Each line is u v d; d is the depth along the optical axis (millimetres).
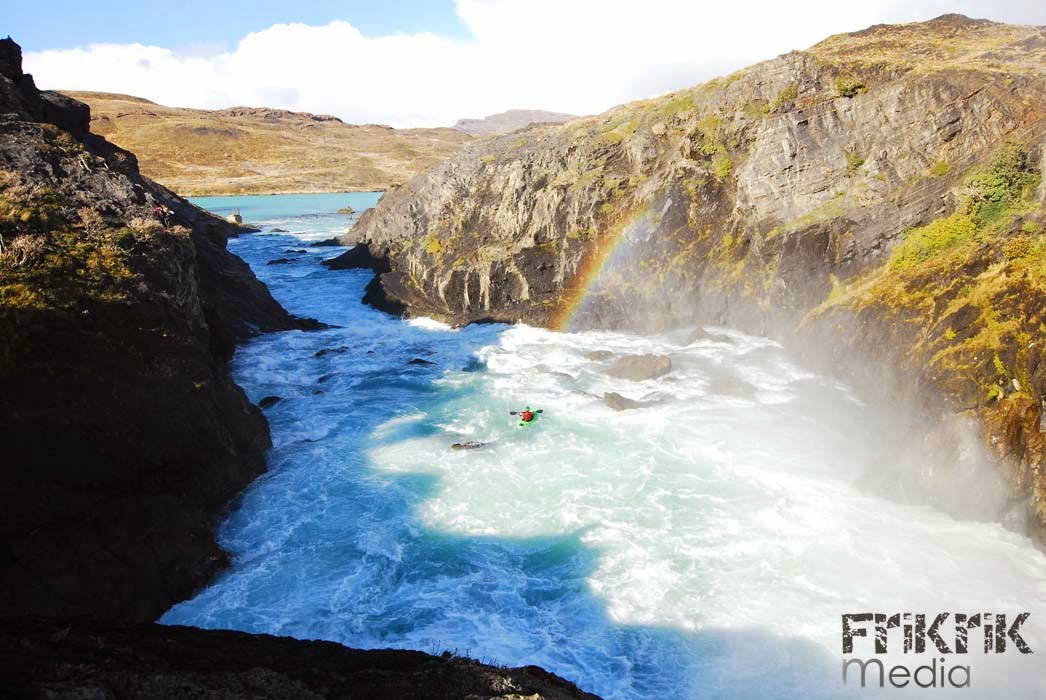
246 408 25312
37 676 9062
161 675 9867
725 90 44656
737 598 16641
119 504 18281
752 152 40469
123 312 21156
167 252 25109
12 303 18531
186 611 16984
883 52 44031
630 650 15188
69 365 18812
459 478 23422
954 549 18000
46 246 21391
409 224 58844
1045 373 19844
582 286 44281
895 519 19531
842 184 35656
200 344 24531
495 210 50594
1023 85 31797
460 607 16844
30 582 15500
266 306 44062
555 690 12258
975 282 25047
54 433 17688
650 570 17891
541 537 19750
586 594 17156
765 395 29094
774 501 20844
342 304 50594
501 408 29656
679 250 41656
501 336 41156
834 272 34094
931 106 33875
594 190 46031
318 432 27609
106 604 16219
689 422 26812
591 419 27953
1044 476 18078
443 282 46531
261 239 85562
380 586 17812
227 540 20109
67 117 43125
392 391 32156
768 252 37281
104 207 25984
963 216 29328
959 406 22156
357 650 13000
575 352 37094
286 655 11977
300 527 20688
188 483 20594
